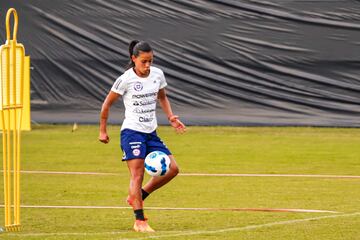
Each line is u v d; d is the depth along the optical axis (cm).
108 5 6694
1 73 2561
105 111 2794
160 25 6650
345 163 4816
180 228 2781
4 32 6731
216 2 6606
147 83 2750
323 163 4819
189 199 3544
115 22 6700
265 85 6619
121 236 2505
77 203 3434
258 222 2897
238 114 6656
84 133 6344
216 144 5759
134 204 2709
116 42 6706
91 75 6756
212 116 6662
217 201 3478
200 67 6650
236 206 3334
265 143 5819
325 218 2908
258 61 6600
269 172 4450
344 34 6531
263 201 3462
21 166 4672
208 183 4047
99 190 3819
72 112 6794
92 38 6725
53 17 6738
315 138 6112
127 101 2761
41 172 4441
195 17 6631
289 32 6569
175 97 6681
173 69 6675
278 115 6625
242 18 6594
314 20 6538
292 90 6594
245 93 6638
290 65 6594
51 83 6781
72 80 6769
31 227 2800
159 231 2673
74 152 5306
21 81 2608
